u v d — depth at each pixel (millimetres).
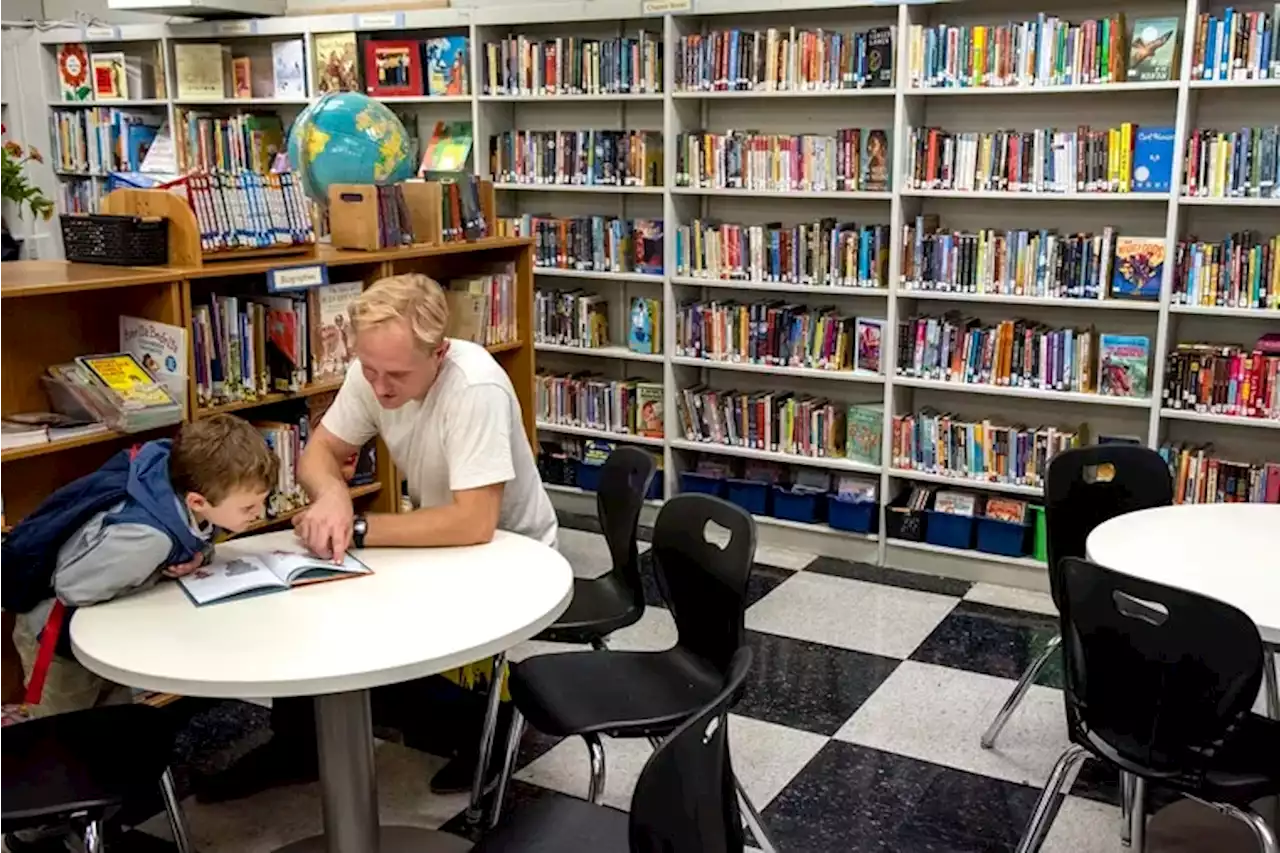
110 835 2570
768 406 4551
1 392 2678
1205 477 3836
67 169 6168
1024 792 2768
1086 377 3980
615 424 4918
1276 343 3738
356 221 3293
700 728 1426
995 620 3836
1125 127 3754
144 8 5277
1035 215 4180
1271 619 1994
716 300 4789
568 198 5109
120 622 1892
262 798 2742
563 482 5051
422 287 2227
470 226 3676
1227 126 3826
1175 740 1944
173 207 2785
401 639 1816
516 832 1792
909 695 3279
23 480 2740
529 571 2129
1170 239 3723
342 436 2531
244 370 3035
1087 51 3752
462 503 2264
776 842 2559
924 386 4211
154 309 2801
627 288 5023
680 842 1449
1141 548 2398
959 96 4223
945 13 4184
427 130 5273
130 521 1982
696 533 2314
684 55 4430
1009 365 4090
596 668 2379
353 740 2188
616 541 2771
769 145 4355
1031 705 3219
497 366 2400
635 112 4875
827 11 4348
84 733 2049
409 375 2199
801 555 4512
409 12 4926
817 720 3135
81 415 2701
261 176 3061
